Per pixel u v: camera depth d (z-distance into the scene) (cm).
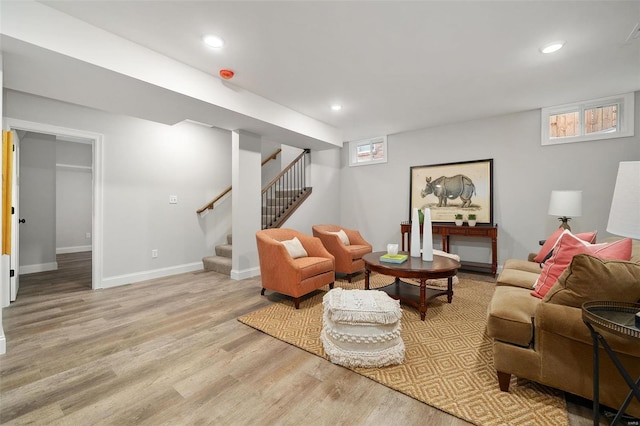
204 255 488
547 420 137
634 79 312
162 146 432
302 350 207
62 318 265
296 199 525
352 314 187
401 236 526
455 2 193
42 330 239
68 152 662
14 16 183
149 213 416
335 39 236
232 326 248
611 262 132
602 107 372
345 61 271
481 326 245
